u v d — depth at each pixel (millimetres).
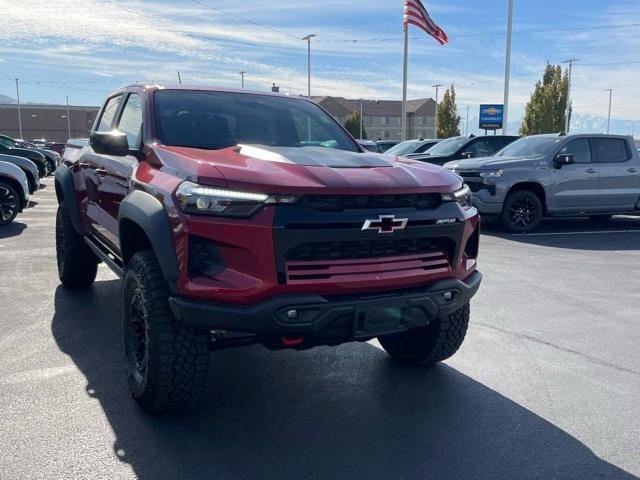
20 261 7746
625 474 3105
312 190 3111
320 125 4855
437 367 4504
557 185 11352
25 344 4723
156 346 3322
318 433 3477
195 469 3064
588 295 6656
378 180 3332
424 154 15047
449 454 3271
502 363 4598
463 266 3689
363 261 3275
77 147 6000
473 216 3768
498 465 3174
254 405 3820
